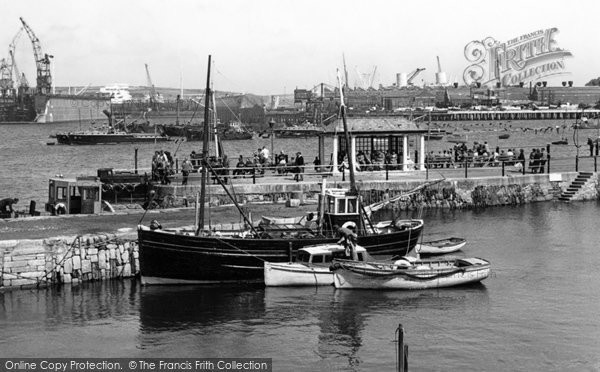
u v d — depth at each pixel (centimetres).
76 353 2845
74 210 5034
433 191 6103
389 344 2922
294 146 18375
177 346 2920
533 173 6656
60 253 3741
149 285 3728
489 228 5231
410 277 3641
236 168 5734
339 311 3322
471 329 3075
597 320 3175
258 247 3753
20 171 11025
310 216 4359
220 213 5056
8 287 3641
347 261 3644
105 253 3828
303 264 3716
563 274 3938
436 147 16288
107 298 3516
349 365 2720
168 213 5019
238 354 2834
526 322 3158
